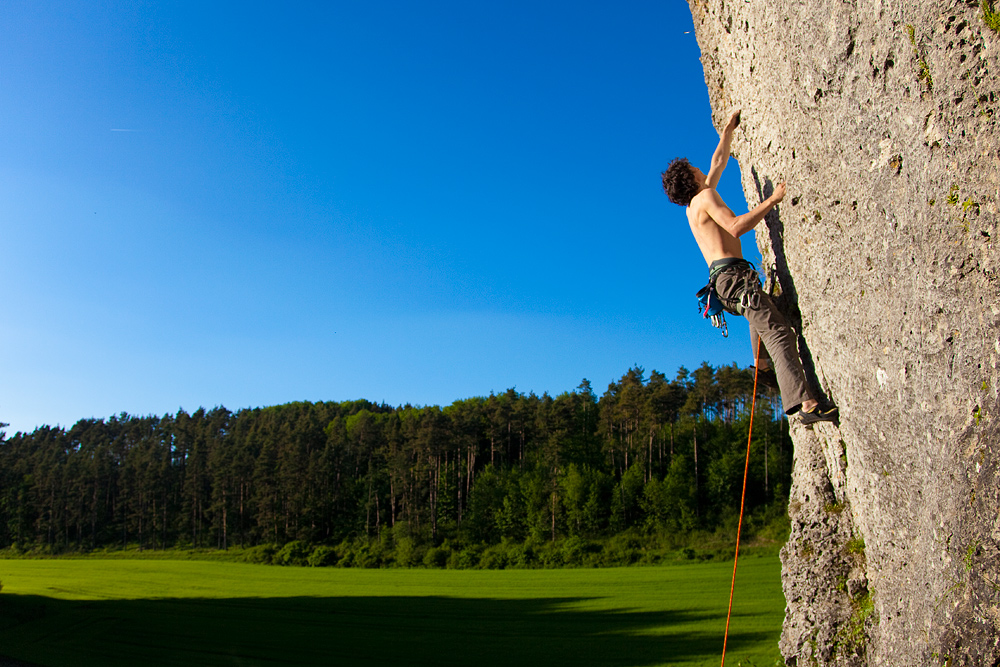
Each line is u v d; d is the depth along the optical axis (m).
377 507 104.62
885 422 3.79
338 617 46.59
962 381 3.07
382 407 199.00
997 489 2.76
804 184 4.42
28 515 123.94
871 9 3.48
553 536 86.44
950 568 3.06
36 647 35.06
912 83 3.29
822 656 4.75
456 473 109.12
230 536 113.81
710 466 88.75
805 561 5.21
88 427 168.00
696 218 4.99
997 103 2.89
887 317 3.66
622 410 101.69
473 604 51.34
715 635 33.03
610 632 36.97
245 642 37.03
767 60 4.70
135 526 119.56
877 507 4.07
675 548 77.38
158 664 30.69
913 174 3.36
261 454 117.06
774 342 4.52
